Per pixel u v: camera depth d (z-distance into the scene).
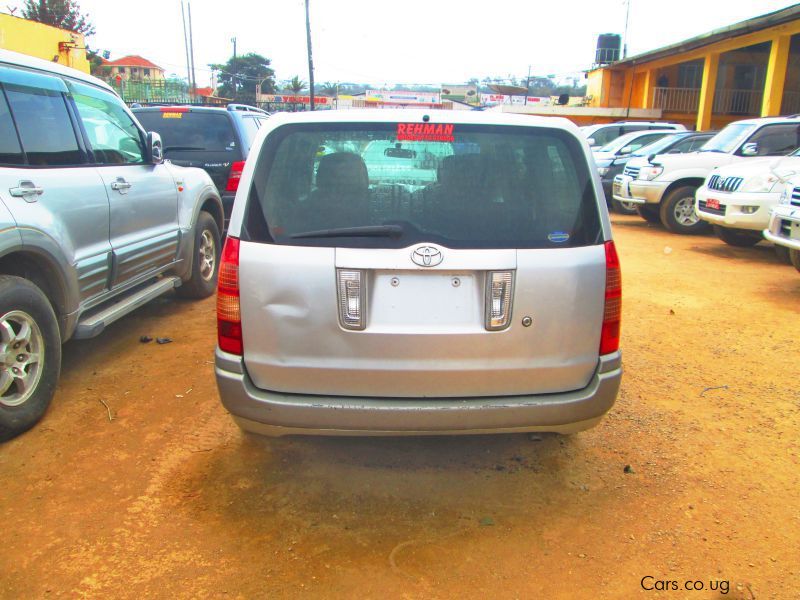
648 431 3.92
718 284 7.66
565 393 2.97
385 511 3.10
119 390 4.37
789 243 6.93
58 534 2.88
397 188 2.87
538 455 3.64
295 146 2.92
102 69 52.00
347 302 2.79
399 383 2.87
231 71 64.44
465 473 3.45
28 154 3.84
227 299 2.88
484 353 2.85
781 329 5.90
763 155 11.02
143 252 5.02
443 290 2.81
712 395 4.45
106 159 4.72
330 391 2.89
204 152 8.16
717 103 29.22
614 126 18.77
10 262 3.69
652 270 8.48
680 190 11.57
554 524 3.02
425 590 2.58
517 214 2.88
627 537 2.93
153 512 3.05
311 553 2.79
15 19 22.38
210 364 4.85
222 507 3.10
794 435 3.89
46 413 4.00
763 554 2.82
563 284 2.85
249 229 2.86
